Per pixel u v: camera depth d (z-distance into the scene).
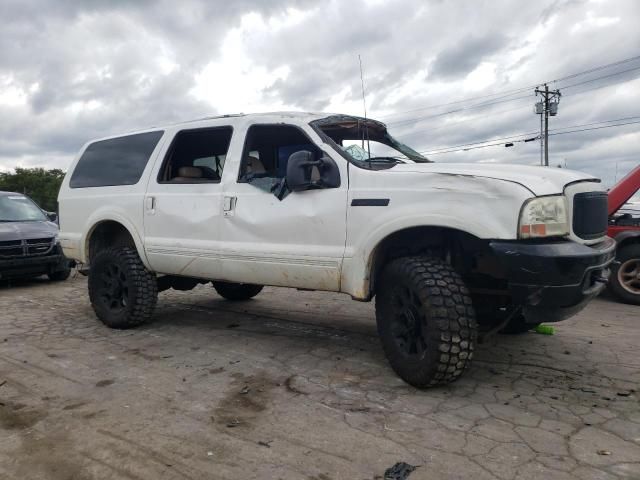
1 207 9.32
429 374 3.40
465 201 3.33
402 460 2.62
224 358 4.34
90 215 5.61
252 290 6.67
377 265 3.84
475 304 3.92
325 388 3.62
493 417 3.12
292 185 3.95
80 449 2.79
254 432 2.96
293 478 2.47
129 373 3.97
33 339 4.99
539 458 2.63
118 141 5.64
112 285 5.40
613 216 7.83
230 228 4.47
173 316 5.96
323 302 6.71
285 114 4.44
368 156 4.29
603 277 3.42
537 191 3.20
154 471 2.56
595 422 3.05
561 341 4.78
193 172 5.13
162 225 4.97
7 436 2.95
